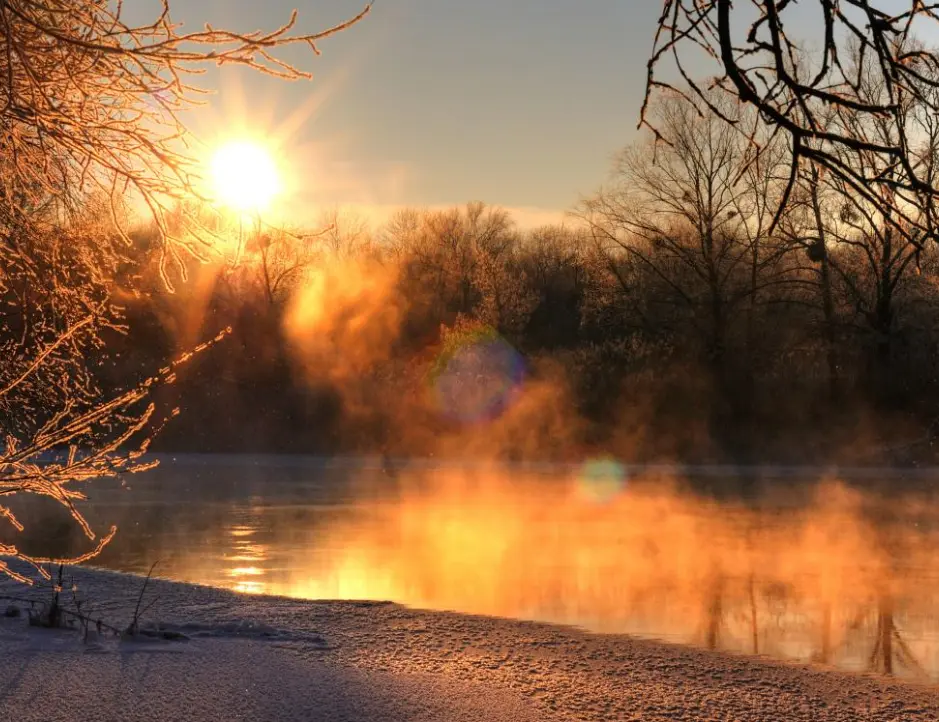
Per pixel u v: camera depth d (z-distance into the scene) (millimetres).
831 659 11258
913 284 36969
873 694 9875
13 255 5340
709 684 10062
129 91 4305
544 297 64938
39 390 5734
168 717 7898
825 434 41344
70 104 4371
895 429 40969
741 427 42406
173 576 16109
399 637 11531
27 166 4738
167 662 9594
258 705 8367
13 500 27641
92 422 5422
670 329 45719
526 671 10227
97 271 5340
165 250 4426
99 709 8000
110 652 9898
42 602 12289
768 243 37031
